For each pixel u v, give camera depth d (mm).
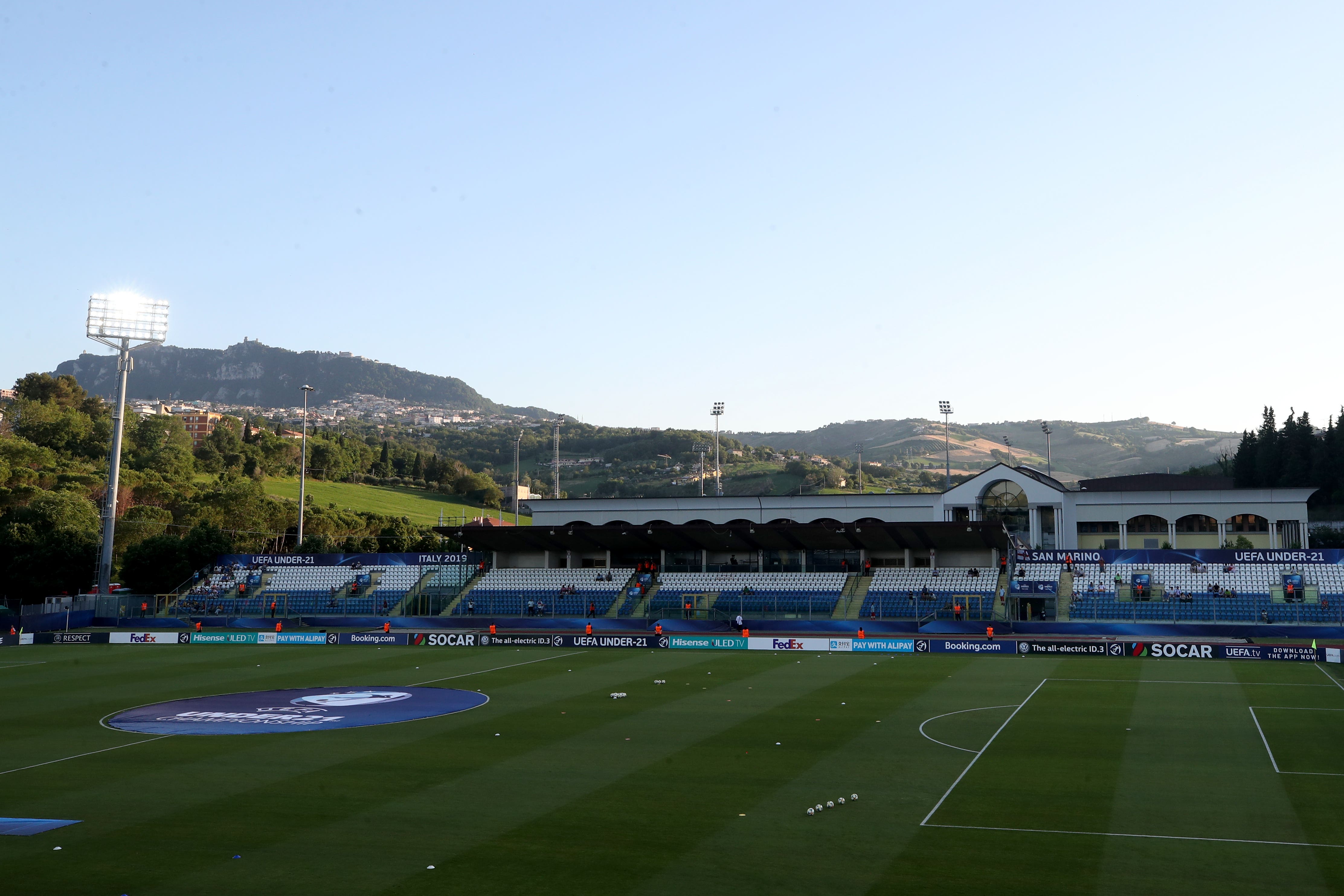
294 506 158875
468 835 24234
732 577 95000
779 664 61781
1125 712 42344
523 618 90062
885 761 32656
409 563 101875
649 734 37938
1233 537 99375
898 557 95125
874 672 57625
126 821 25625
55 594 97375
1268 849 22750
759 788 28938
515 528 94938
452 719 41375
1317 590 80062
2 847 23359
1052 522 101375
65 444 179750
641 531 92750
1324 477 149875
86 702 46781
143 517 134875
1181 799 27328
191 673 58156
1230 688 49750
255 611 97125
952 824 25031
